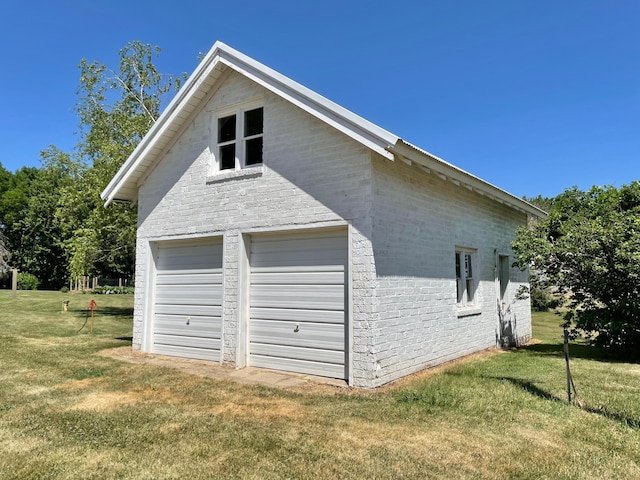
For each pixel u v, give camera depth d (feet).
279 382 22.17
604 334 32.42
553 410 17.20
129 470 12.06
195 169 29.17
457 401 18.42
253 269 26.45
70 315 59.88
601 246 29.94
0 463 12.48
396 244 23.16
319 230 23.76
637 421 16.16
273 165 25.23
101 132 63.31
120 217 54.75
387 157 20.17
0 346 32.96
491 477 11.58
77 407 17.80
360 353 21.06
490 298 34.94
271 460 12.66
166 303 30.89
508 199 36.22
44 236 147.54
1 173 159.43
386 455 12.95
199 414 16.83
